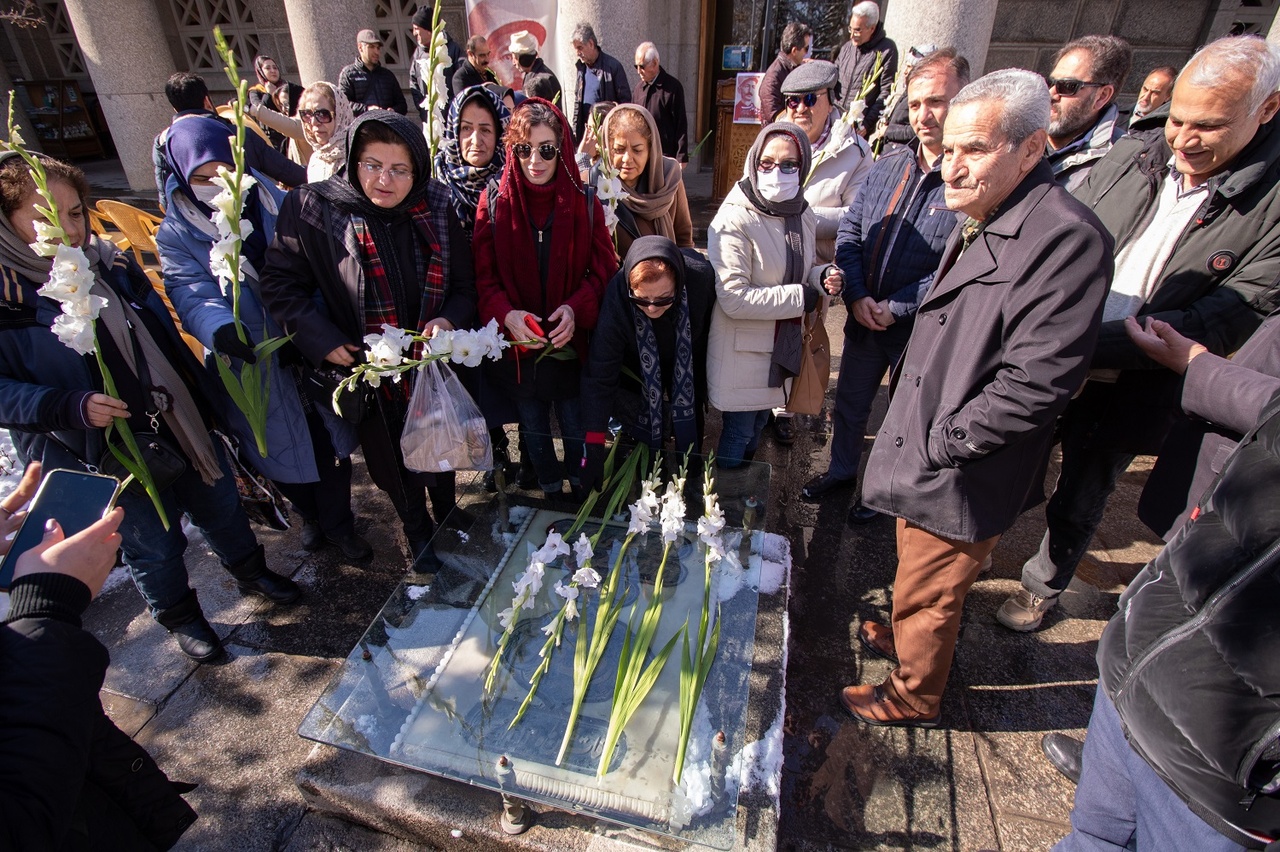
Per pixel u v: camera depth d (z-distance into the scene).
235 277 1.69
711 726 1.63
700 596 1.95
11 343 1.62
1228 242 1.60
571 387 2.42
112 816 1.24
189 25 8.23
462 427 2.03
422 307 2.02
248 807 1.77
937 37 4.42
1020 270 1.37
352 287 1.91
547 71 3.50
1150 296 1.77
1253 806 0.95
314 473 2.23
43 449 1.80
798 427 3.44
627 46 5.57
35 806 0.89
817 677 2.09
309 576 2.53
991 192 1.40
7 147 1.57
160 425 1.90
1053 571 2.12
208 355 2.05
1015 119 1.32
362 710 1.64
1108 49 2.12
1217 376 1.34
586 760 1.56
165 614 2.08
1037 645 2.21
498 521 2.26
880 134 2.99
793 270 2.33
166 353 2.00
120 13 6.58
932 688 1.83
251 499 2.31
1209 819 0.99
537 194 2.12
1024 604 2.24
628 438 2.45
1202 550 1.01
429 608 1.94
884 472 1.68
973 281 1.48
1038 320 1.33
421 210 1.97
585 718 1.66
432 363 1.98
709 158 8.20
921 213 2.26
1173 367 1.48
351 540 2.55
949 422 1.49
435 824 1.60
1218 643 0.94
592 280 2.25
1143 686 1.06
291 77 8.27
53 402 1.58
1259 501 0.94
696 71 7.48
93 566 1.10
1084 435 1.95
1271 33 4.17
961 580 1.64
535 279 2.18
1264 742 0.90
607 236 2.29
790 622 2.28
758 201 2.23
